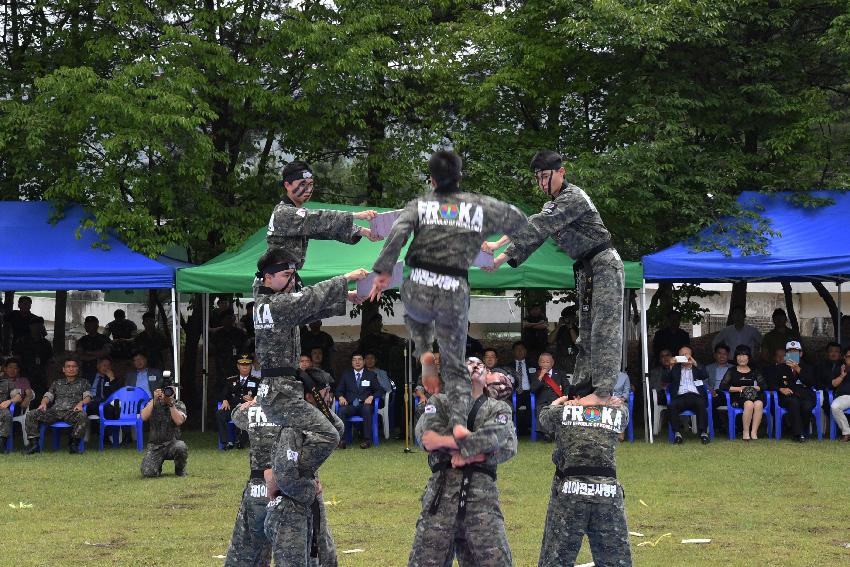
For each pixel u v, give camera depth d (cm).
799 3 1894
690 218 1745
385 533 964
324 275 1488
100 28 1870
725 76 1902
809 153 1895
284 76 1866
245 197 1894
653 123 1789
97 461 1455
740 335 1817
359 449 1559
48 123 1655
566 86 1931
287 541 656
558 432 666
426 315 589
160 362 1905
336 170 2117
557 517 653
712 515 1045
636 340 2611
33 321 1870
